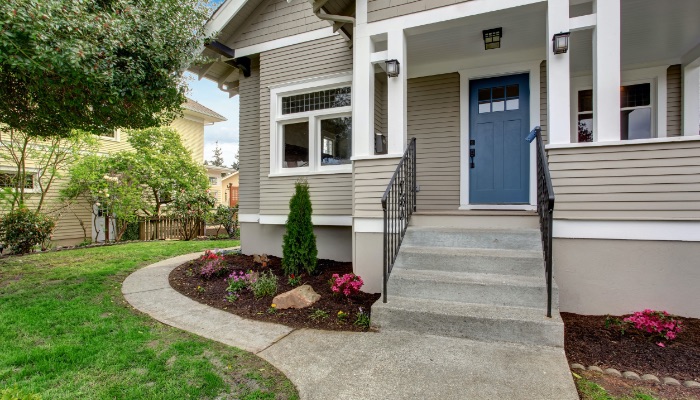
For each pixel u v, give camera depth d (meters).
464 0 3.89
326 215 5.62
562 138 3.48
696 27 4.20
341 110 5.62
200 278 5.03
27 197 8.95
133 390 2.14
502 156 5.23
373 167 4.27
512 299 3.09
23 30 3.46
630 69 5.19
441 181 5.53
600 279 3.38
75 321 3.30
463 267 3.56
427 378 2.27
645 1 3.70
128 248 7.93
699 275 3.12
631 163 3.28
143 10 4.78
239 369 2.42
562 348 2.63
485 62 5.25
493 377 2.26
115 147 11.69
